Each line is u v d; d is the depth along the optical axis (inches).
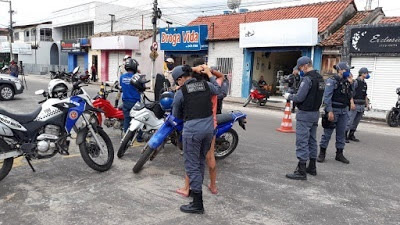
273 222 157.9
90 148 212.8
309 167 229.6
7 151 185.5
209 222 155.4
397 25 580.4
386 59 603.2
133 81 272.2
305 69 221.8
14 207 163.2
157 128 242.1
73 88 217.8
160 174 216.8
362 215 169.3
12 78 568.1
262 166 242.8
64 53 1676.9
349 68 259.4
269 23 737.6
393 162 271.1
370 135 398.9
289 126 384.8
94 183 197.0
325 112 254.8
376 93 618.5
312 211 171.6
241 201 180.4
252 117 511.5
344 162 263.0
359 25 624.4
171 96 239.8
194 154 165.3
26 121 190.4
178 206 170.9
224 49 860.6
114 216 157.6
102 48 1240.8
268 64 849.5
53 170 215.8
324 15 751.1
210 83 178.5
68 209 163.0
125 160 242.2
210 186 191.9
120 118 312.0
